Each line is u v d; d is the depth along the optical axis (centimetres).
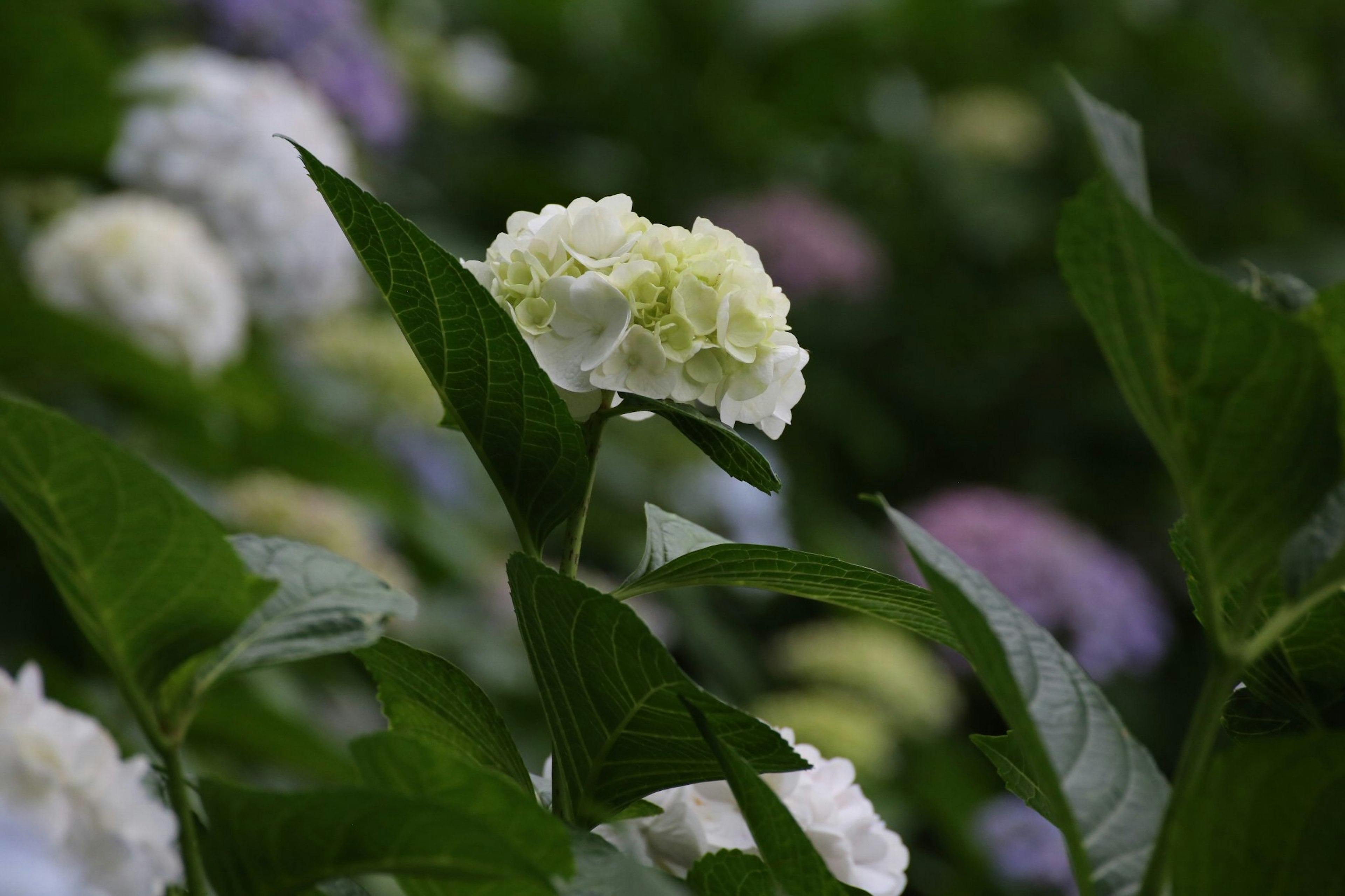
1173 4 1145
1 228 476
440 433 619
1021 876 517
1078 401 954
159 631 190
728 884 200
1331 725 200
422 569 565
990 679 188
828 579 203
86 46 435
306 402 545
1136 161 184
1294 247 1011
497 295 204
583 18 969
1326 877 187
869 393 967
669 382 203
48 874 182
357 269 557
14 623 366
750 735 197
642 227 206
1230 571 188
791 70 1003
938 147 1040
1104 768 190
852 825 210
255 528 433
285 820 188
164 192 492
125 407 423
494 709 203
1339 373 188
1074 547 695
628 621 194
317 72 619
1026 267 1033
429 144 839
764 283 206
